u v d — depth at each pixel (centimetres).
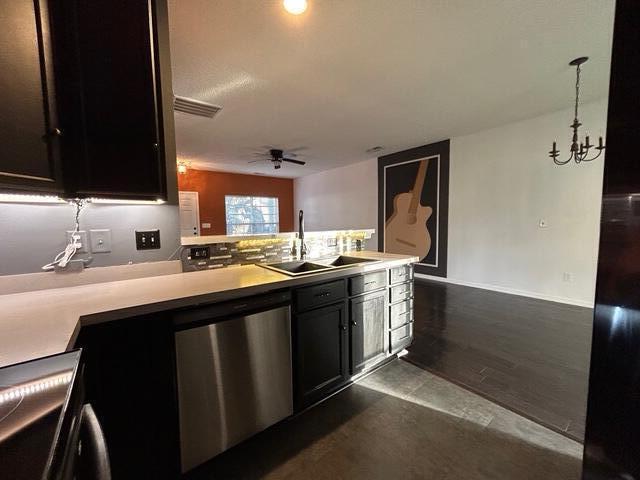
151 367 117
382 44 214
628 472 88
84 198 124
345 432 157
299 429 160
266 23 189
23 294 130
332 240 260
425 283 486
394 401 182
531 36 208
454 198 473
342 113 354
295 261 223
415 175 529
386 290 218
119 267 156
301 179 844
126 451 113
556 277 373
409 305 241
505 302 376
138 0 123
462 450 142
